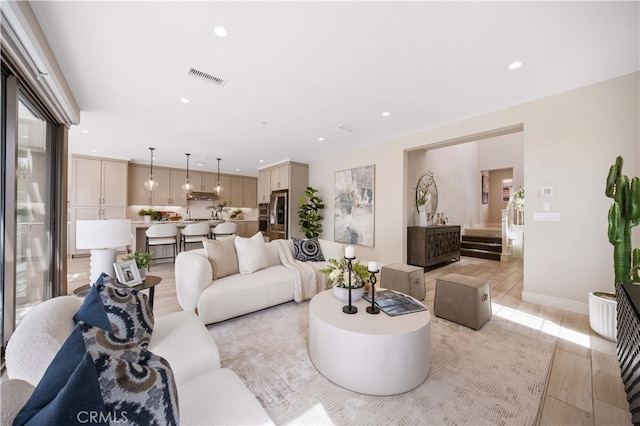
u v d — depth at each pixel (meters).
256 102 3.08
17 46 1.63
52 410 0.56
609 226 2.18
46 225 2.62
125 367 0.71
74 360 0.72
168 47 2.07
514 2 1.62
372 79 2.56
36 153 2.38
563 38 1.95
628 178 2.24
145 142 4.83
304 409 1.39
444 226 5.21
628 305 1.29
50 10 1.67
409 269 3.14
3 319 1.70
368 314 1.80
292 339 2.14
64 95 2.41
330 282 2.19
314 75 2.48
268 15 1.74
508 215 6.20
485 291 2.50
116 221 2.11
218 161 6.61
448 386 1.57
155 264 5.11
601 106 2.57
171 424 0.72
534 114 2.96
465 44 2.03
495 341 2.12
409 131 4.17
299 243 3.54
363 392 1.51
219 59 2.23
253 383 1.60
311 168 6.47
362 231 5.11
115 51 2.11
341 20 1.78
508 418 1.33
